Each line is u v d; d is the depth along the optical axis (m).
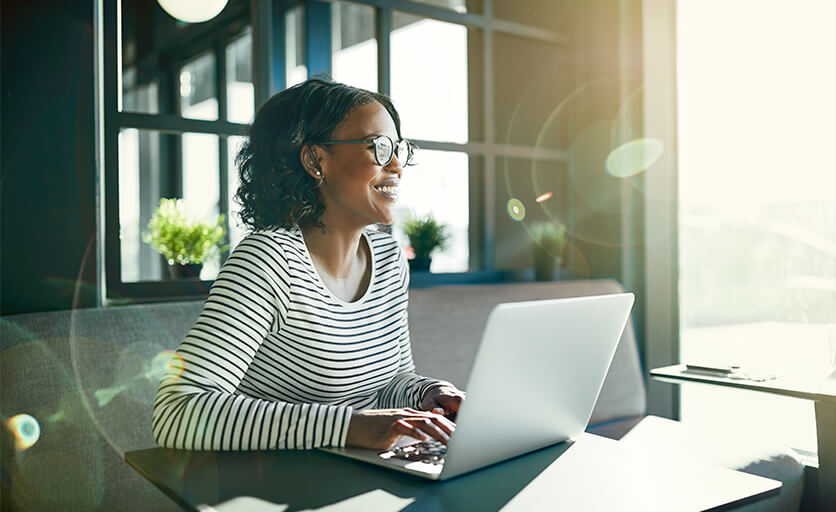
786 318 2.33
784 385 1.38
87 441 1.46
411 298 2.03
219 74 3.87
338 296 1.27
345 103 1.26
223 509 0.73
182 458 0.93
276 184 1.26
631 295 1.00
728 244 2.52
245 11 3.61
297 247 1.20
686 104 2.66
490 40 2.55
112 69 1.79
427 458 0.91
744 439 1.86
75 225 1.70
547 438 0.97
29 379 1.41
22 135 1.63
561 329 0.88
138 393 1.54
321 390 1.20
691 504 0.74
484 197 2.61
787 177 2.32
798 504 1.67
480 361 0.77
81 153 1.70
